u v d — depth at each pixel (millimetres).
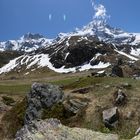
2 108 75375
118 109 55312
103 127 52406
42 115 58344
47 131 21891
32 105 59969
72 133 22484
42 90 61531
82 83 70625
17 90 125250
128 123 52031
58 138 21516
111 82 66188
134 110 54375
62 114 57406
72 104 58250
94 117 54875
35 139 20906
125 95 57750
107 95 59625
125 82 64750
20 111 61125
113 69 106062
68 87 71750
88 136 22734
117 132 50875
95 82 69375
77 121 55281
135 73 165625
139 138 23031
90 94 61750
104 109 56031
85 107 57719
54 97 60844
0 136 58188
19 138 21297
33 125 22297
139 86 61969
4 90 125375
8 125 59750
